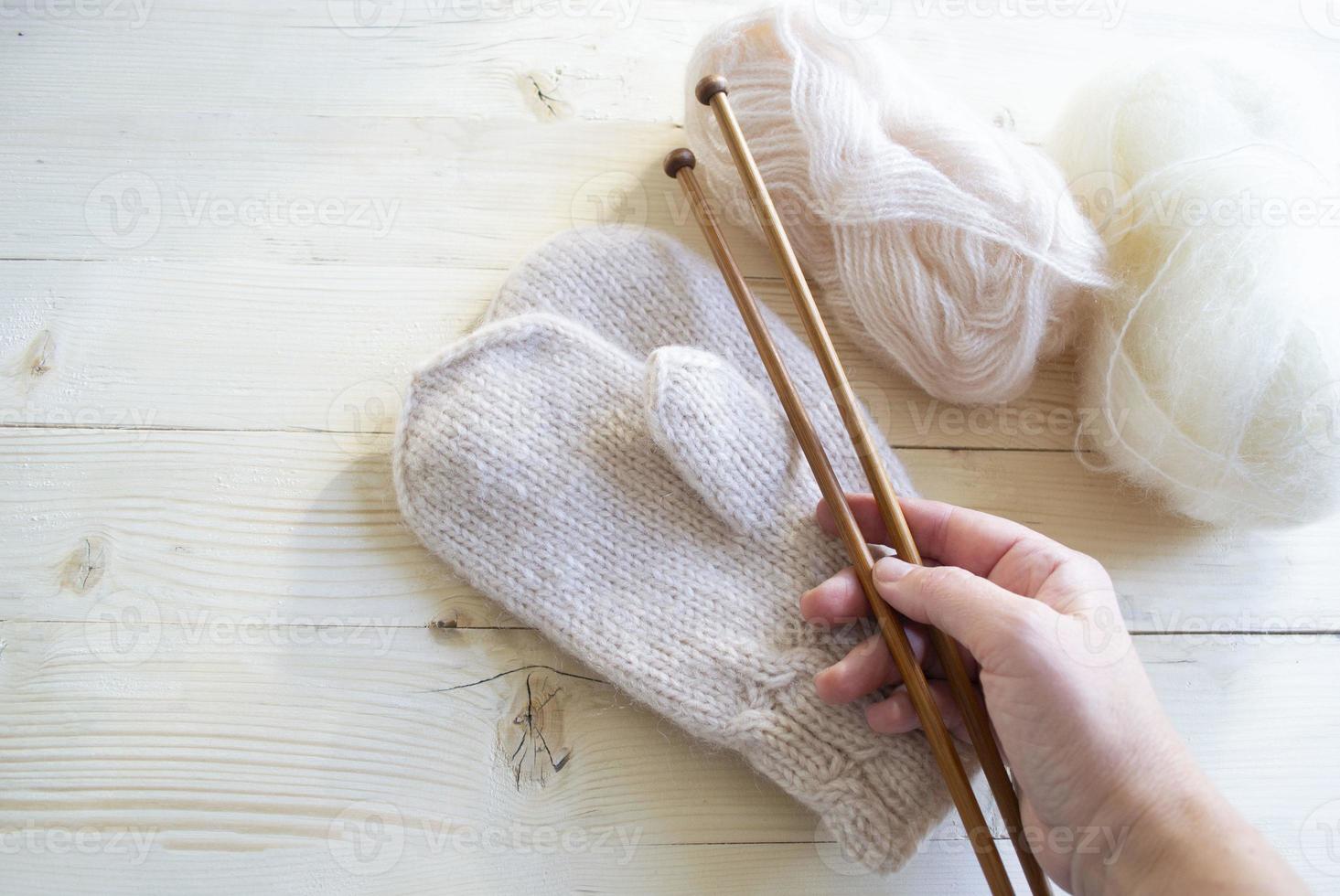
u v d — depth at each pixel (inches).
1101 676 20.2
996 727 20.6
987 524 22.0
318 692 22.9
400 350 24.5
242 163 25.1
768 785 22.7
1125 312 22.6
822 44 23.4
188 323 24.4
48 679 22.9
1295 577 23.9
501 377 23.3
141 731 22.7
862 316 23.4
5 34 25.5
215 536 23.5
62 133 25.1
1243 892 19.3
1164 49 26.4
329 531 23.5
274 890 22.2
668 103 25.9
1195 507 22.9
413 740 22.8
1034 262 22.3
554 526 23.0
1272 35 26.8
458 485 22.9
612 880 22.4
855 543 22.0
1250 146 22.4
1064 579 21.1
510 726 22.8
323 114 25.4
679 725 22.6
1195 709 23.2
